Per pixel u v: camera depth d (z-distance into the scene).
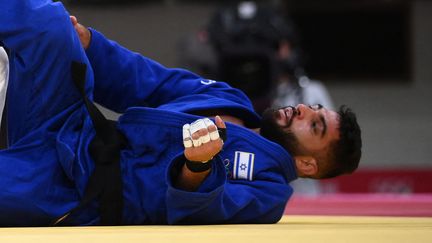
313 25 41.16
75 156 9.98
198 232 8.16
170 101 11.89
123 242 7.06
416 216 14.97
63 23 10.54
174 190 9.33
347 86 40.09
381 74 40.72
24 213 9.66
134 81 11.77
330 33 41.25
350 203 18.34
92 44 11.60
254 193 10.34
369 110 38.62
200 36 23.36
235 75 22.64
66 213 9.76
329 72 41.16
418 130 37.12
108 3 37.22
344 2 40.56
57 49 10.45
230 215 10.03
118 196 9.84
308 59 40.69
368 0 40.34
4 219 9.70
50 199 9.77
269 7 23.17
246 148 10.52
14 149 9.95
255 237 7.54
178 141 10.21
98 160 9.95
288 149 11.09
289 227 9.52
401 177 30.14
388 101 38.84
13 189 9.55
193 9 38.03
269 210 10.47
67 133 10.32
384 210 16.70
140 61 11.95
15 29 10.32
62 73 10.52
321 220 12.38
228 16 22.88
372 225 10.42
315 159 11.18
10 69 10.56
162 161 10.12
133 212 9.95
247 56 22.47
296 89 23.72
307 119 11.10
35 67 10.41
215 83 12.09
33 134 10.16
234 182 10.41
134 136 10.21
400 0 39.91
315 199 19.72
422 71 39.38
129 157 10.16
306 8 40.97
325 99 24.12
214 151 9.02
